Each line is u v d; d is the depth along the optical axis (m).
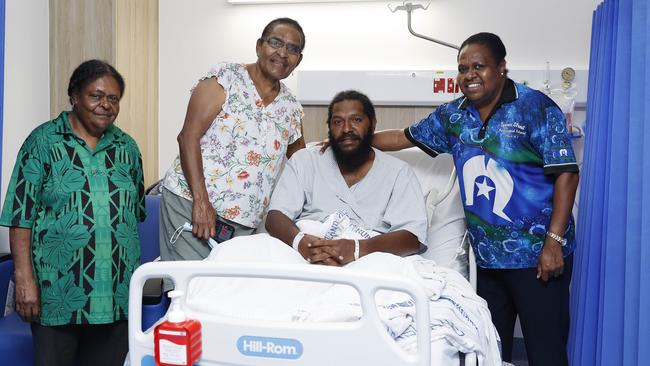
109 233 1.62
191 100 1.87
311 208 1.93
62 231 1.58
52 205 1.59
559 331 1.78
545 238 1.75
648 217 1.42
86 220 1.60
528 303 1.79
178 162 1.94
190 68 2.94
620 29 1.69
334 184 1.94
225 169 1.87
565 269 1.78
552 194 1.77
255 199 1.92
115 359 1.72
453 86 2.67
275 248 1.68
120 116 2.60
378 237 1.75
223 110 1.86
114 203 1.64
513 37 2.68
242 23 2.89
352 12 2.80
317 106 2.82
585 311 1.87
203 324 1.14
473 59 1.74
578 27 2.62
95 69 1.61
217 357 1.14
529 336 1.81
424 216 1.87
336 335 1.08
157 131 2.99
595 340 1.83
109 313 1.63
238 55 2.90
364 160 1.95
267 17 2.87
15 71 2.56
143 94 2.82
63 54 2.69
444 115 1.93
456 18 2.72
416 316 1.06
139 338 1.16
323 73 2.76
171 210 1.93
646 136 1.44
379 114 2.78
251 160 1.88
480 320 1.50
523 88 1.79
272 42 1.86
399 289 1.06
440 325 1.24
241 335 1.12
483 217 1.80
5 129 2.53
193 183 1.83
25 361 2.03
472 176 1.82
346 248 1.69
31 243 1.61
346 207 1.91
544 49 2.66
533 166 1.77
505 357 1.99
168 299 1.89
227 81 1.85
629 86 1.66
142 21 2.81
